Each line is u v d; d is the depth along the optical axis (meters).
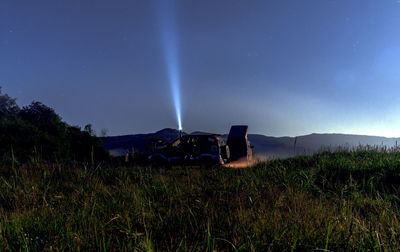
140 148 13.23
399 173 6.79
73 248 2.54
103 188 5.75
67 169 8.24
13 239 2.74
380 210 4.17
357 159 9.48
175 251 2.55
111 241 2.76
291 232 2.82
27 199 4.95
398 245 2.65
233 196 5.06
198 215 3.63
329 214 3.50
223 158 12.86
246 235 2.77
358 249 2.55
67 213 3.80
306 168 8.48
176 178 7.33
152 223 3.24
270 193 5.08
